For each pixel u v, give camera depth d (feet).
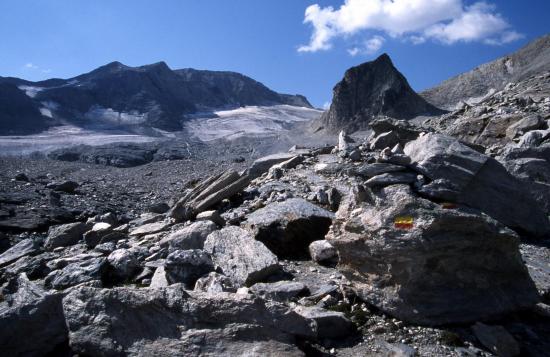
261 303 19.30
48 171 137.59
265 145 237.66
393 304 21.48
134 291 19.83
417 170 29.19
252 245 28.94
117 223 47.98
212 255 28.58
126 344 18.58
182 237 32.24
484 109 80.33
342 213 24.35
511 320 21.80
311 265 29.22
